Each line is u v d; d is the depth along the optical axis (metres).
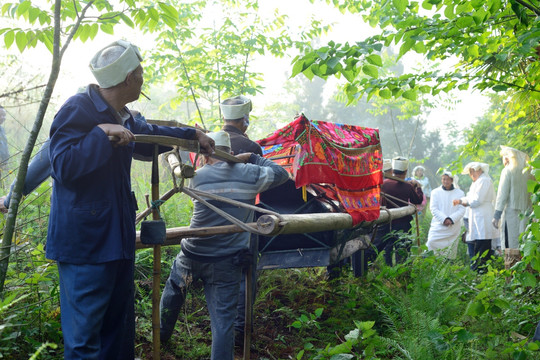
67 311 2.81
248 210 4.24
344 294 5.97
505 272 5.51
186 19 8.80
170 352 4.44
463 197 9.95
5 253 3.13
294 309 5.73
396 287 5.89
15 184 3.06
